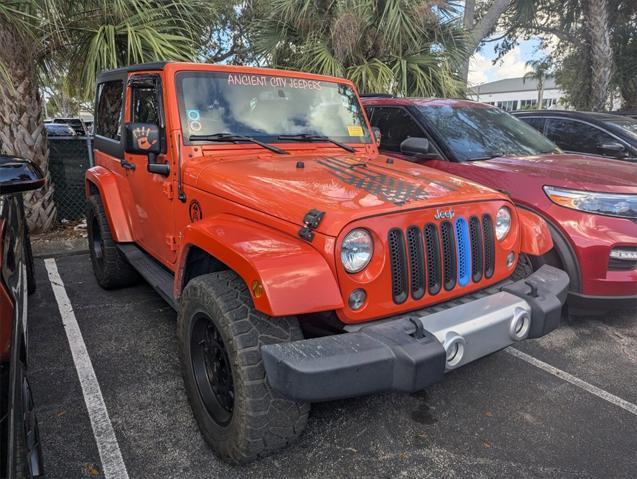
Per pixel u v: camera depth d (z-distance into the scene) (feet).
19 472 4.65
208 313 7.46
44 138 21.59
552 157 14.99
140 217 12.55
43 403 9.55
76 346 11.85
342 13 25.11
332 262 6.82
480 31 36.37
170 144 10.00
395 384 6.65
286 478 7.68
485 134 15.92
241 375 6.86
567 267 12.06
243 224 8.00
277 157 10.23
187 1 20.54
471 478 7.73
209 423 8.07
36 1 17.15
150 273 11.64
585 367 11.16
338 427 8.94
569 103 47.06
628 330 13.03
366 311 7.13
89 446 8.35
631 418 9.29
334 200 7.44
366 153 11.77
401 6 25.43
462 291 8.25
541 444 8.53
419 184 8.61
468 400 9.84
